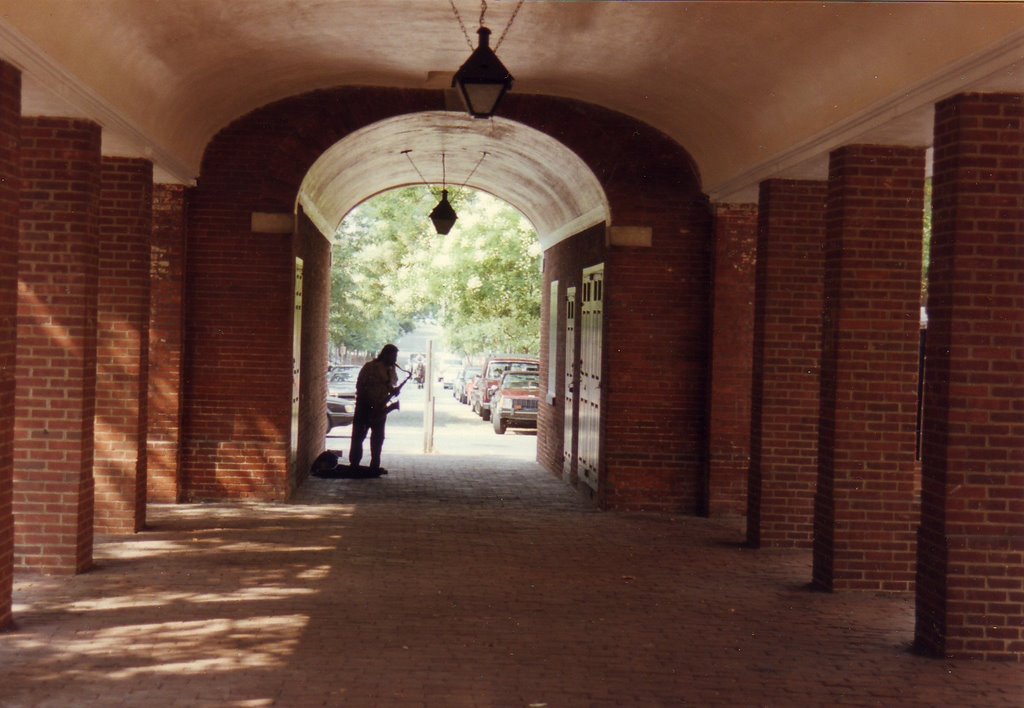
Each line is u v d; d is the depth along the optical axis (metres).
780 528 12.08
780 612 9.23
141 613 8.55
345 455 20.83
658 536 12.75
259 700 6.54
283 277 14.10
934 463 8.13
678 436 14.50
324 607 8.91
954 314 7.90
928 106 8.27
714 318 14.16
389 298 41.41
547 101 14.29
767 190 11.99
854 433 9.98
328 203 18.09
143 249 11.84
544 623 8.62
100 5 8.43
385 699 6.64
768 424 12.05
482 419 33.84
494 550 11.61
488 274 32.78
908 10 7.56
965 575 7.92
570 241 18.11
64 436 9.78
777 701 6.87
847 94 9.40
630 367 14.48
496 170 18.75
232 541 11.60
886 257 9.92
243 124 14.01
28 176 9.70
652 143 14.38
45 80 8.32
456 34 11.19
